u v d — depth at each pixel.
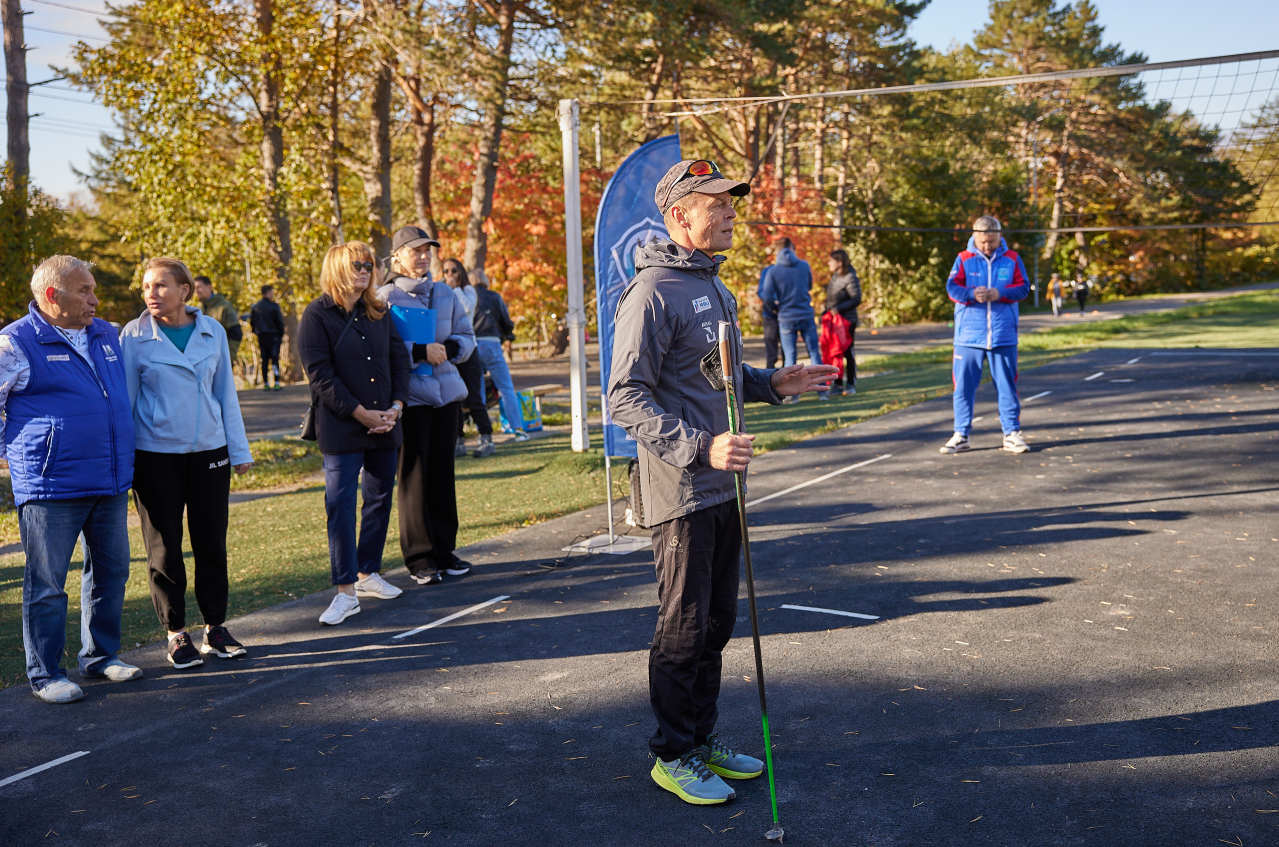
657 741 3.41
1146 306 42.94
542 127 28.81
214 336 4.94
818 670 4.35
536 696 4.28
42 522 4.44
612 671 4.52
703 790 3.30
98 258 56.56
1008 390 9.01
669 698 3.33
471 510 8.16
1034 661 4.30
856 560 6.01
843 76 42.34
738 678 4.32
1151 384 12.58
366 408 5.44
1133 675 4.10
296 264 23.56
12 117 20.58
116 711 4.34
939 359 19.97
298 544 7.41
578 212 10.45
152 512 4.80
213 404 4.90
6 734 4.12
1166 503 6.93
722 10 28.14
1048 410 11.17
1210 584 5.20
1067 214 55.47
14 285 20.22
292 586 6.23
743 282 35.22
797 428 11.34
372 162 26.55
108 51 21.75
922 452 9.36
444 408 6.09
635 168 6.53
